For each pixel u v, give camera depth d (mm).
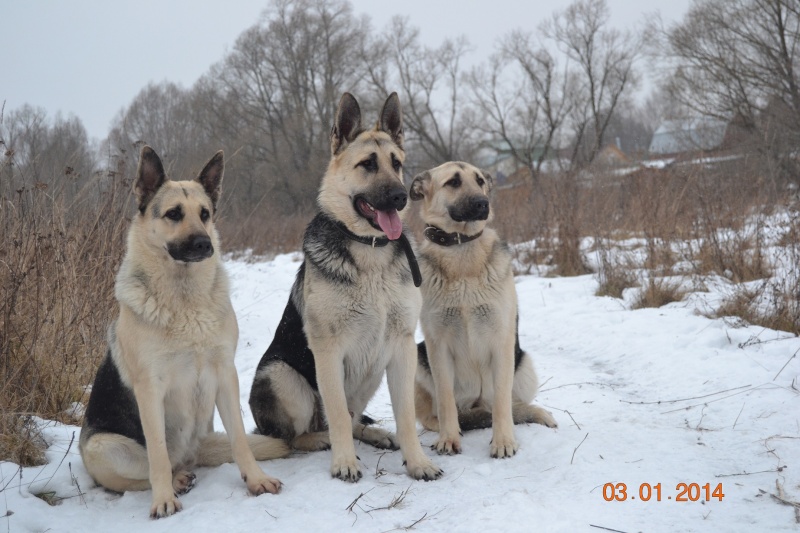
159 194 4086
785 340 6062
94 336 6172
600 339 7379
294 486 3934
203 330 3945
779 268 8672
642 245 11180
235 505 3697
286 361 4680
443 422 4652
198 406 4133
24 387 5242
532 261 12398
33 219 5859
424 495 3736
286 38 36406
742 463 3826
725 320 6918
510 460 4250
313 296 4258
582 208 12984
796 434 4156
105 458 3939
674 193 11484
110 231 6922
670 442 4270
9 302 5258
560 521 3205
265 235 20062
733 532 2986
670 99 25562
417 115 41219
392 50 40188
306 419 4754
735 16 22609
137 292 3881
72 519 3670
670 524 3111
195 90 29984
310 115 34875
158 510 3658
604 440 4395
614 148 34188
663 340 6789
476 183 4855
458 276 4656
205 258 3867
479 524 3234
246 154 27703
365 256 4227
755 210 10383
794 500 3273
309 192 28547
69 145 8898
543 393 5863
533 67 40375
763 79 21875
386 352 4340
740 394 5055
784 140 17297
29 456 4371
